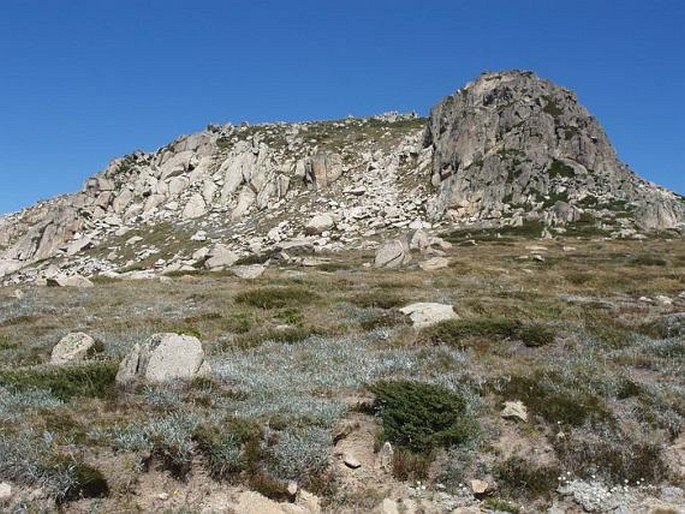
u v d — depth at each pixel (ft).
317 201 316.81
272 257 195.31
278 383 51.31
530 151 290.97
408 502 36.86
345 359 60.80
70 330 79.92
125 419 41.09
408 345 65.72
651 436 43.52
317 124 451.94
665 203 270.87
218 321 82.58
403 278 125.90
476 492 38.19
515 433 43.21
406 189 313.32
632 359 57.98
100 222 359.25
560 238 214.69
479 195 274.77
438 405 43.01
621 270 134.21
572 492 38.60
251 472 37.78
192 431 39.17
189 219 336.08
